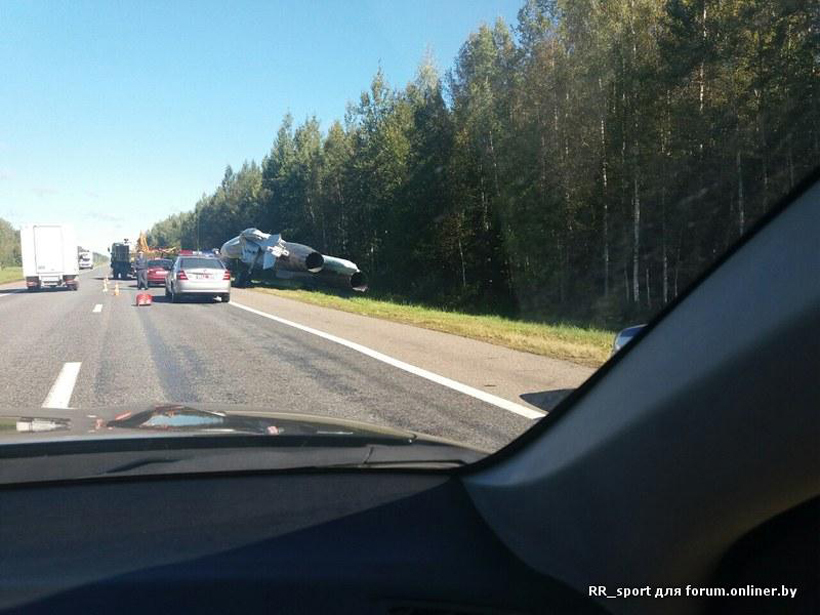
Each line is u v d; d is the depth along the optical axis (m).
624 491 1.91
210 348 12.74
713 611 1.84
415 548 2.08
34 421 3.19
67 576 1.88
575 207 25.88
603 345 12.20
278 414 3.62
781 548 1.74
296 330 15.87
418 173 43.25
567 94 26.92
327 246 65.44
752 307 1.62
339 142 64.31
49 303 25.83
